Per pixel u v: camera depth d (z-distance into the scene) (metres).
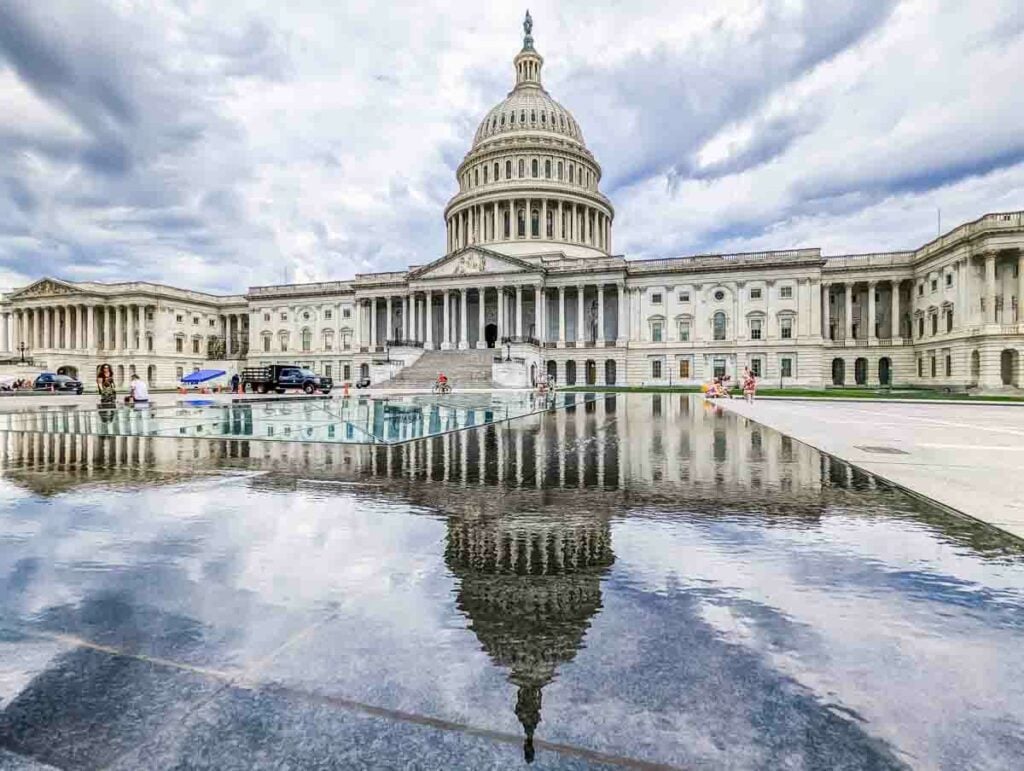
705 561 4.83
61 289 98.19
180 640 3.39
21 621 3.67
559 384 82.31
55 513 6.52
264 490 7.86
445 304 84.62
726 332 77.06
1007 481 8.47
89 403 36.75
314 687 2.89
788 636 3.43
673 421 20.50
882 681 2.92
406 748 2.42
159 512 6.58
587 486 8.16
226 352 109.88
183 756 2.39
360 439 14.38
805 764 2.29
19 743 2.49
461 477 8.92
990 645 3.32
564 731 2.53
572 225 93.19
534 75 104.25
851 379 77.56
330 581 4.36
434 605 3.90
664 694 2.81
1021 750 2.38
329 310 97.12
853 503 7.06
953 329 64.12
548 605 3.90
